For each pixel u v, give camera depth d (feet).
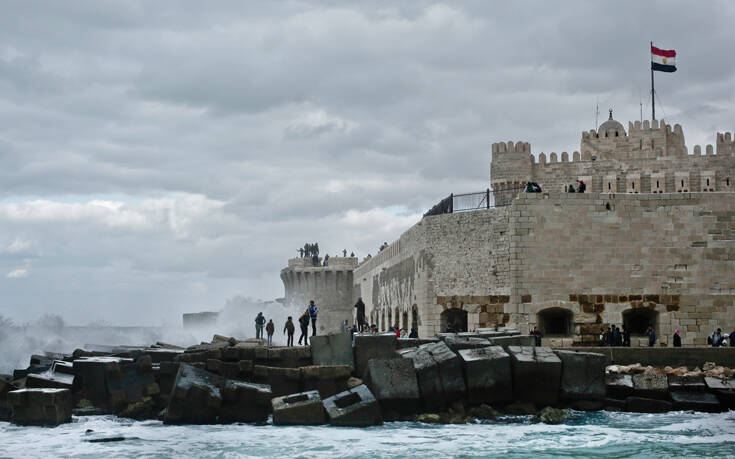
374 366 119.34
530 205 165.58
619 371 129.80
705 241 163.53
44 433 110.83
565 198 165.48
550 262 164.45
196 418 116.88
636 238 164.45
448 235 179.11
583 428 113.70
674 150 250.98
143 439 106.22
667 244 164.04
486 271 171.53
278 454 98.22
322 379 124.67
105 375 125.49
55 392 116.57
